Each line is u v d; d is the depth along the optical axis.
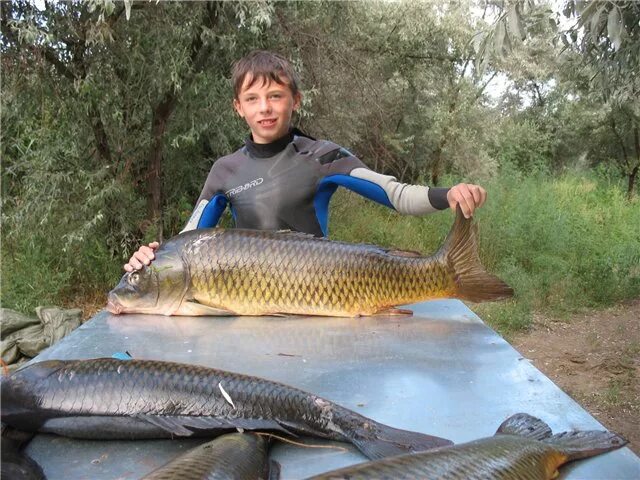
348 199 9.55
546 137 16.64
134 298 2.42
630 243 9.13
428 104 13.14
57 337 5.77
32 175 6.62
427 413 1.47
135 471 1.25
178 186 7.93
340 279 2.36
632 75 5.32
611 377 5.78
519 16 3.40
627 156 18.39
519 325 7.14
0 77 6.42
